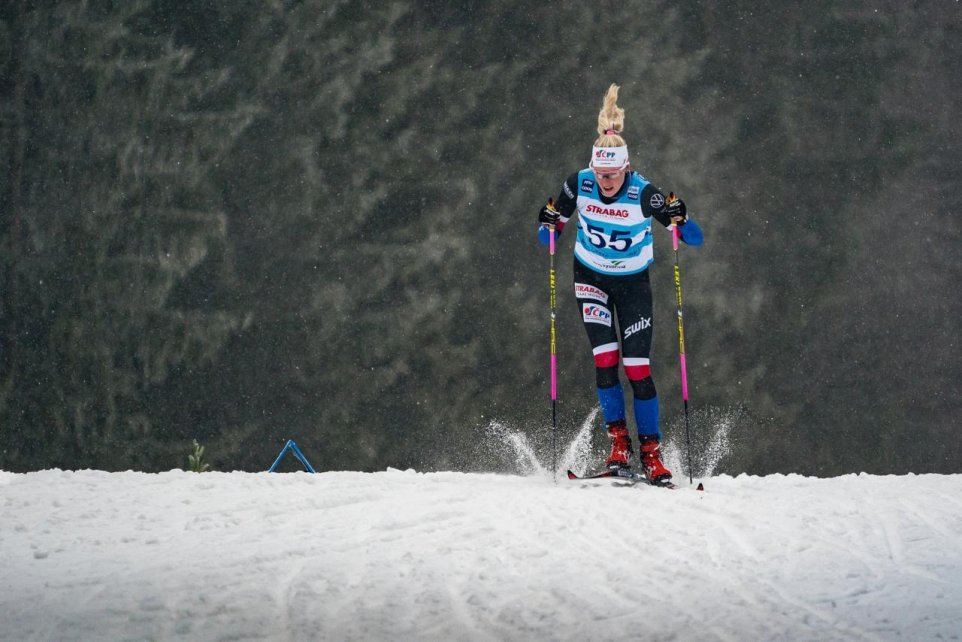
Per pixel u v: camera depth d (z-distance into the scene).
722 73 48.22
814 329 47.03
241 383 50.19
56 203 54.03
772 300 47.34
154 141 52.31
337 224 49.84
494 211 49.06
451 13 49.94
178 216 51.56
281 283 50.12
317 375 49.47
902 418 46.44
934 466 46.41
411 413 48.69
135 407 51.62
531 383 48.22
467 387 48.50
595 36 49.06
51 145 54.34
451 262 49.06
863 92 47.56
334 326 49.47
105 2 53.81
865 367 46.72
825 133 47.56
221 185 51.06
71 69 54.19
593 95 49.00
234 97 51.34
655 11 48.81
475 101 49.47
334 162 50.06
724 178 47.88
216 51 51.88
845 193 47.34
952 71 47.62
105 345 52.56
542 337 48.41
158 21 52.91
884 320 46.84
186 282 51.28
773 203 47.59
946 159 47.41
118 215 52.69
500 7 49.66
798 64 47.84
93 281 53.03
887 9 47.66
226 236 50.84
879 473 46.41
